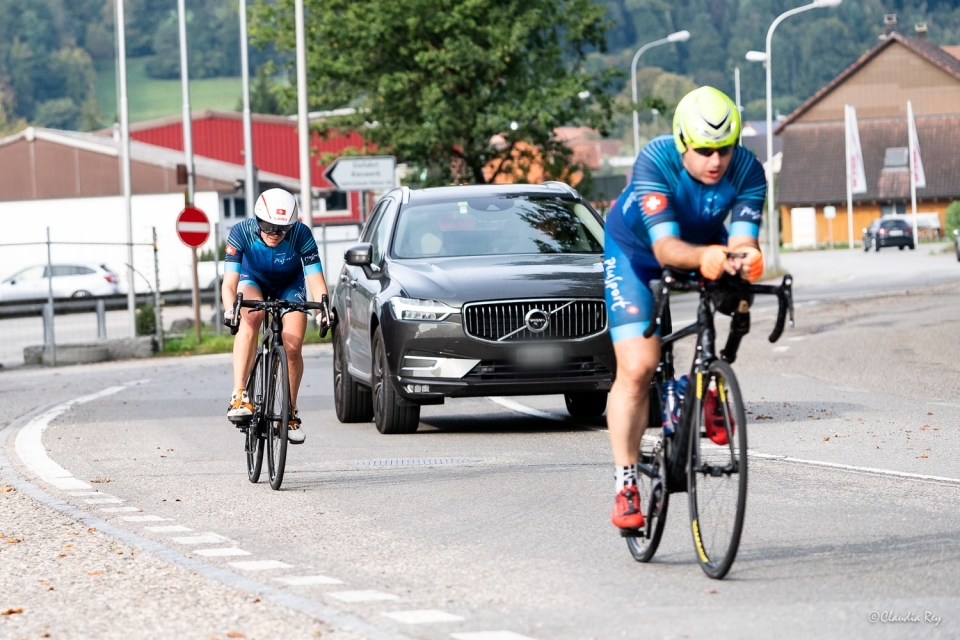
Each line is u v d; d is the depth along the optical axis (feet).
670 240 57.11
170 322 356.59
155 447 113.70
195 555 67.31
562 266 114.93
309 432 121.70
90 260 613.11
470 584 58.85
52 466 103.19
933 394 132.77
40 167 617.62
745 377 155.02
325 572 62.34
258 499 85.20
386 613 53.62
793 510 74.33
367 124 379.76
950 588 54.85
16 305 305.32
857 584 55.98
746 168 58.95
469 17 358.64
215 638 50.39
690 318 265.13
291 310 90.63
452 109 357.61
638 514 61.77
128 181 313.32
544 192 128.16
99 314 304.71
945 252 607.78
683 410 59.67
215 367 215.72
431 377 110.83
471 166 374.22
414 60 361.92
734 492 56.49
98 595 58.95
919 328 204.74
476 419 127.03
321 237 331.16
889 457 93.91
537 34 369.30
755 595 54.75
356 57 363.76
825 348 184.55
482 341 109.91
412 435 116.57
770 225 463.83
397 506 80.84
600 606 53.93
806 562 60.70
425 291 111.96
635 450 62.13
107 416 140.15
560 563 62.80
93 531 75.05
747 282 56.85
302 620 52.90
